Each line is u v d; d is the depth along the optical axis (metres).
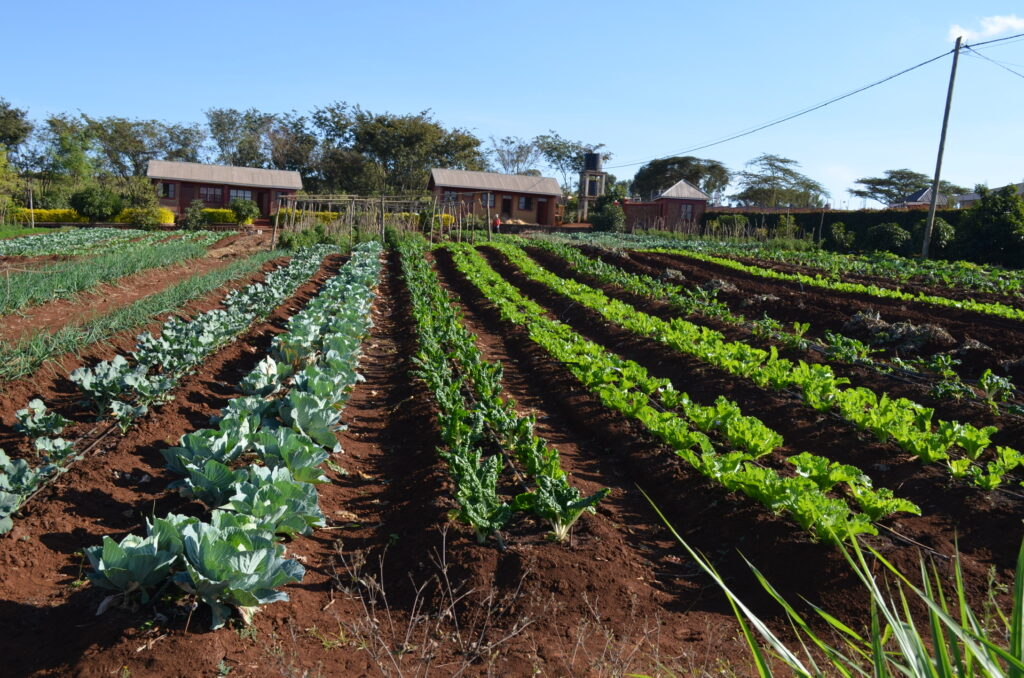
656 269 25.75
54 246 27.69
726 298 19.08
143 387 8.13
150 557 4.27
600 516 6.58
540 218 60.22
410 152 73.94
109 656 4.00
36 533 5.50
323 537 6.13
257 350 12.66
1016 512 6.50
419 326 14.09
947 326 14.70
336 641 4.55
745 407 10.07
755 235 48.25
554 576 5.29
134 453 7.29
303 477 6.53
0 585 4.79
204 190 55.72
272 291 16.19
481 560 5.45
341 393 9.27
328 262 28.42
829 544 5.65
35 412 7.28
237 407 7.83
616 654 4.42
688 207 61.22
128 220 46.72
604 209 56.00
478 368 10.13
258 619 4.61
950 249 31.55
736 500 6.63
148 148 76.31
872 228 37.38
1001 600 5.27
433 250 34.41
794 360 12.57
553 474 6.53
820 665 4.41
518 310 18.08
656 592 5.39
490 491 6.02
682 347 12.42
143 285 17.97
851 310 17.00
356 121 76.38
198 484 5.80
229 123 80.06
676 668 4.34
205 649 4.17
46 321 12.08
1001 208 29.88
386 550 5.93
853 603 5.17
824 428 8.91
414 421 9.12
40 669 3.98
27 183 49.81
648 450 8.11
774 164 76.62
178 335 10.72
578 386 10.75
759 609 5.23
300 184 57.09
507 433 7.88
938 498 7.01
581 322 16.98
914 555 5.73
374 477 7.77
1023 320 15.58
